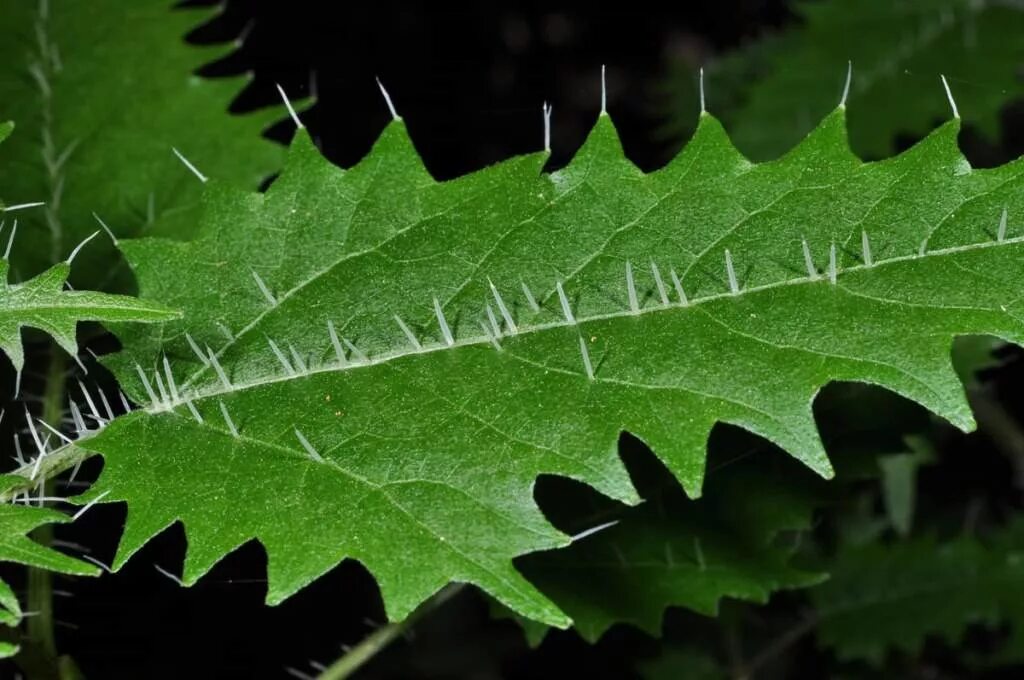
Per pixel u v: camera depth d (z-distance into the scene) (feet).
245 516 0.85
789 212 0.87
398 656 1.61
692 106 2.02
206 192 0.90
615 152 0.88
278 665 1.39
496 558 0.83
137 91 1.06
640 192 0.88
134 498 0.86
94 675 1.32
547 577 1.00
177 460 0.87
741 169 0.87
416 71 2.51
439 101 2.53
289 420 0.87
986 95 1.46
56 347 1.01
